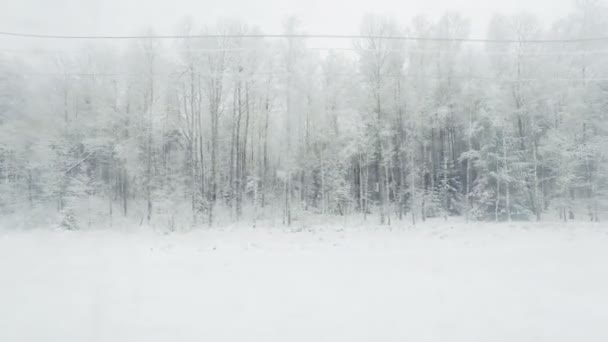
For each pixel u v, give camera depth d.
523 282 6.14
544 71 18.34
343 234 14.35
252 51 20.11
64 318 4.56
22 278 6.66
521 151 18.84
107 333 4.06
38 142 18.97
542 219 18.41
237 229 16.53
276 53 20.17
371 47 20.28
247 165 24.05
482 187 19.41
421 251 9.51
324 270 7.23
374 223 18.66
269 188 22.09
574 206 18.20
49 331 4.14
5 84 18.73
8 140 18.48
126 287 6.01
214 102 21.31
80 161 19.22
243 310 4.82
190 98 22.08
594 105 18.03
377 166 22.30
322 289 5.82
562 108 18.36
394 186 20.84
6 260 8.55
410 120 20.14
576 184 17.75
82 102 21.14
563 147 17.55
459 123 21.31
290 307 4.93
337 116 20.48
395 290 5.73
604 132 18.12
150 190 19.28
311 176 21.33
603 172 17.73
